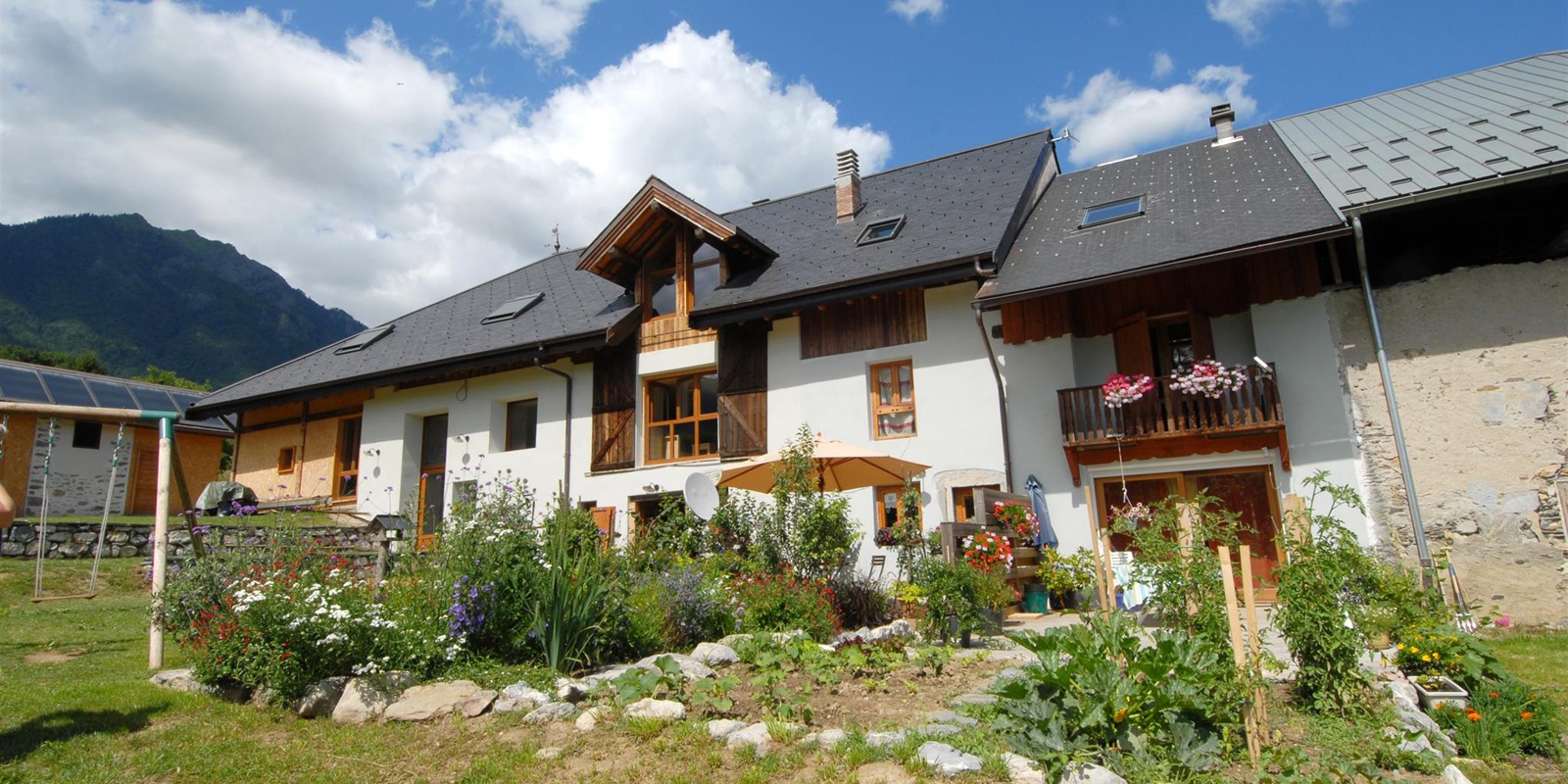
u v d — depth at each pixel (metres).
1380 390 10.27
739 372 14.78
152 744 5.06
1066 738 4.54
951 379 12.94
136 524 14.88
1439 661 6.39
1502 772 5.23
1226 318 11.51
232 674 6.03
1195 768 4.41
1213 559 5.52
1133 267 10.65
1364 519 10.06
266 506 18.03
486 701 5.64
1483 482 9.66
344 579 6.77
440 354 17.50
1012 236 13.50
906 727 5.02
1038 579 11.32
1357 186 10.68
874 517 13.23
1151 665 4.64
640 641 7.49
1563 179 9.17
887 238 14.59
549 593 6.75
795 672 6.66
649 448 15.87
